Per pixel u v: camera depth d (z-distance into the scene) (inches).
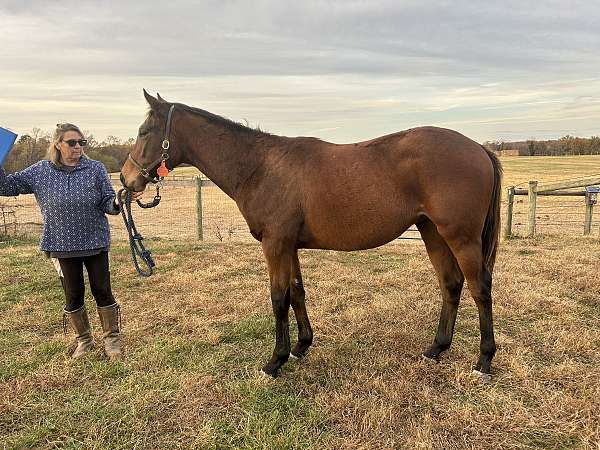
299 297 133.9
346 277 216.7
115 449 95.2
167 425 103.0
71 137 125.7
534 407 106.9
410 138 114.8
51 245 129.6
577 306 169.5
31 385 119.9
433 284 203.6
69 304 137.7
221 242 330.0
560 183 317.7
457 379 119.0
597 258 237.9
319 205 117.4
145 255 137.6
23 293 201.5
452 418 101.7
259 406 108.9
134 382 121.3
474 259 114.3
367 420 100.9
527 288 189.6
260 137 128.7
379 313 167.9
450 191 110.3
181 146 133.3
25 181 128.4
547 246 281.3
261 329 155.3
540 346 138.7
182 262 256.5
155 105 130.9
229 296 194.9
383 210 115.1
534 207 319.3
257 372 126.1
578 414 101.8
